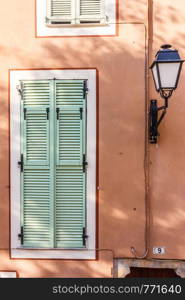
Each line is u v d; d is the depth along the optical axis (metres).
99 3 4.34
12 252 4.36
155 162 4.25
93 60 4.30
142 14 4.28
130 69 4.27
